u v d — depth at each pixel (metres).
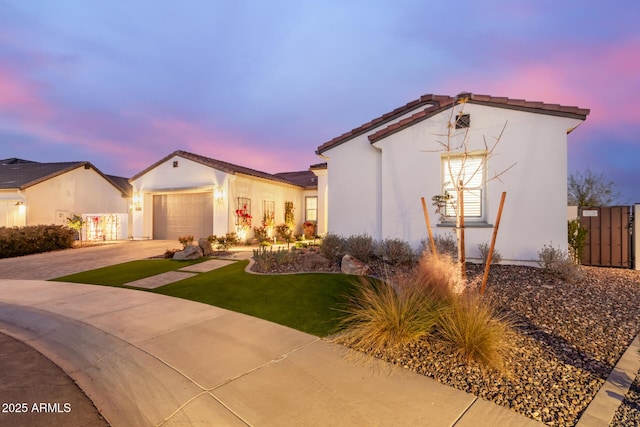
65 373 3.35
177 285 6.67
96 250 12.80
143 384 2.99
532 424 2.26
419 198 8.01
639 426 2.23
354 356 3.39
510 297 5.02
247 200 15.34
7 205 16.44
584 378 2.88
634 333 3.80
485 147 7.23
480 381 2.85
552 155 6.87
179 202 15.86
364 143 9.20
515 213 7.15
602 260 8.42
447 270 4.86
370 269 7.26
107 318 4.71
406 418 2.34
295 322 4.42
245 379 2.96
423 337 3.62
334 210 9.45
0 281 7.59
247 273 7.52
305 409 2.49
